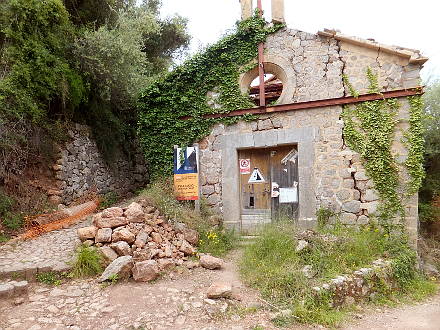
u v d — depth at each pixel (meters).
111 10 9.16
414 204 6.16
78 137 8.20
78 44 7.72
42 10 6.68
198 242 5.94
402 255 5.78
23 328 3.16
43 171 7.28
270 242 5.30
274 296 4.05
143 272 4.27
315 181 6.75
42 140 7.08
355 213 6.48
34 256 4.73
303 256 5.00
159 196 6.56
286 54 7.08
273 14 7.20
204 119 7.56
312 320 3.73
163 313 3.54
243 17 7.46
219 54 7.57
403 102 6.32
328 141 6.71
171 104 7.80
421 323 4.14
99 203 8.53
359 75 6.59
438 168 10.55
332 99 6.65
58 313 3.47
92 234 5.01
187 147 7.33
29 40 6.46
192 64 7.66
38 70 6.53
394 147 6.33
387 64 6.44
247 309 3.74
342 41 6.73
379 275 5.10
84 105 8.48
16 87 6.11
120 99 9.37
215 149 7.49
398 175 6.28
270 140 7.08
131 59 8.59
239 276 4.72
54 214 6.55
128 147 10.80
